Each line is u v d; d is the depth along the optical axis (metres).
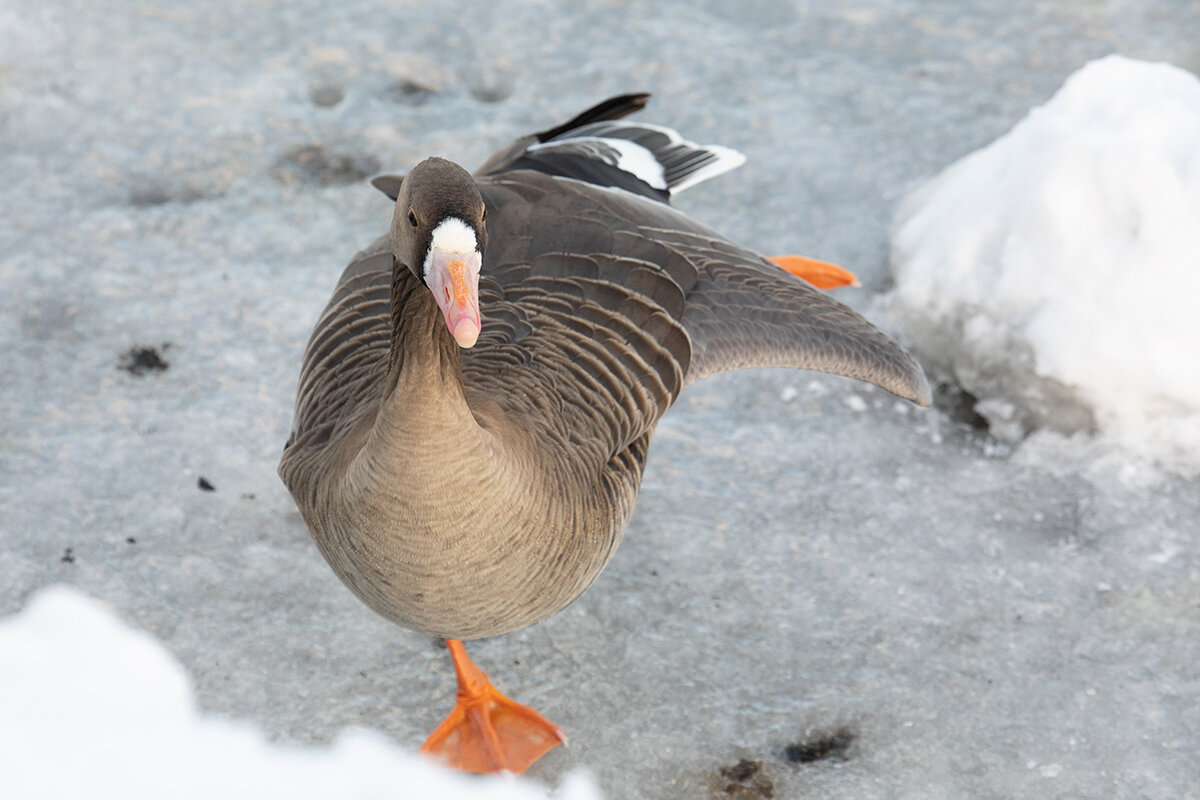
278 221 12.98
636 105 11.17
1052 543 10.37
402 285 6.90
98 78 14.52
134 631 9.15
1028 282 11.21
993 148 12.27
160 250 12.52
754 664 9.38
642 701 9.11
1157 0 16.41
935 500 10.74
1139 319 10.83
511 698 9.12
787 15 16.22
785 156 13.96
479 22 15.82
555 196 9.40
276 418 11.01
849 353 9.34
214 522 10.10
